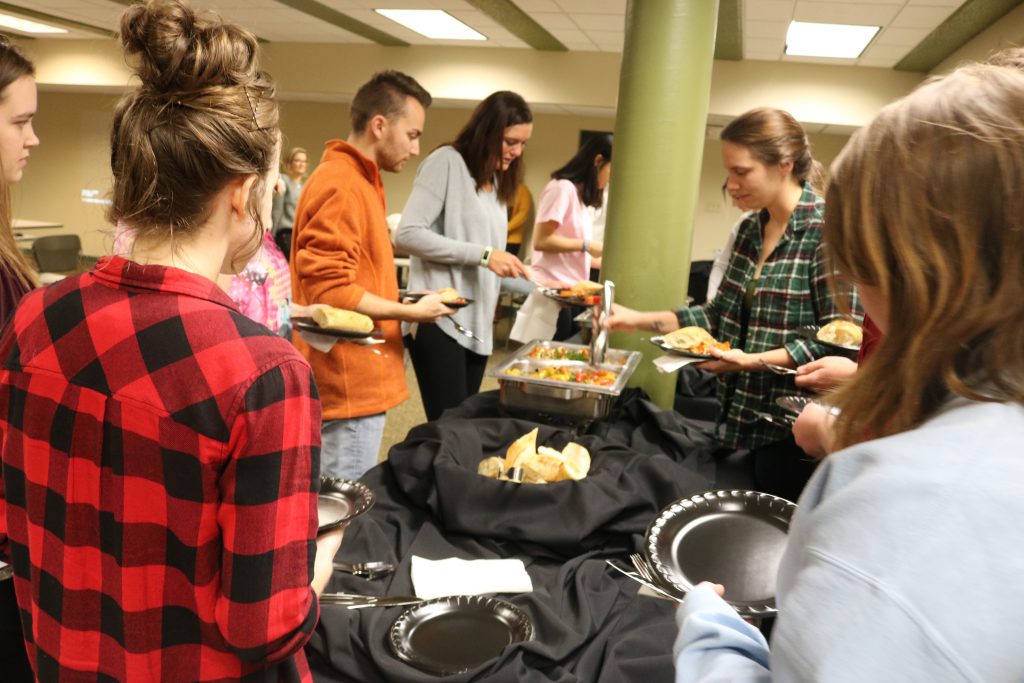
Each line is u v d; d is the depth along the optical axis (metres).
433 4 6.00
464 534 1.30
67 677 0.70
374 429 2.13
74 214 11.15
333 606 1.03
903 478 0.42
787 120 1.84
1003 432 0.44
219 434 0.61
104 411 0.63
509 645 0.96
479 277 2.62
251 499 0.62
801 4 5.06
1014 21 4.82
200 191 0.65
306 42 8.35
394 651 0.97
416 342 2.60
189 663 0.67
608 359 2.26
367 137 2.10
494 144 2.49
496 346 6.20
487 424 1.64
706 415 2.69
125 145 0.65
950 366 0.47
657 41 2.32
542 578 1.21
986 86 0.47
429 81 8.16
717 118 7.89
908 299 0.48
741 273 2.06
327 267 1.96
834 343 1.72
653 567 0.95
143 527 0.64
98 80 9.03
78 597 0.69
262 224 0.72
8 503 0.73
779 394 1.86
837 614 0.40
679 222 2.44
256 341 0.64
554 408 1.80
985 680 0.38
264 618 0.63
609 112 8.52
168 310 0.64
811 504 0.48
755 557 0.99
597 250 4.04
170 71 0.63
